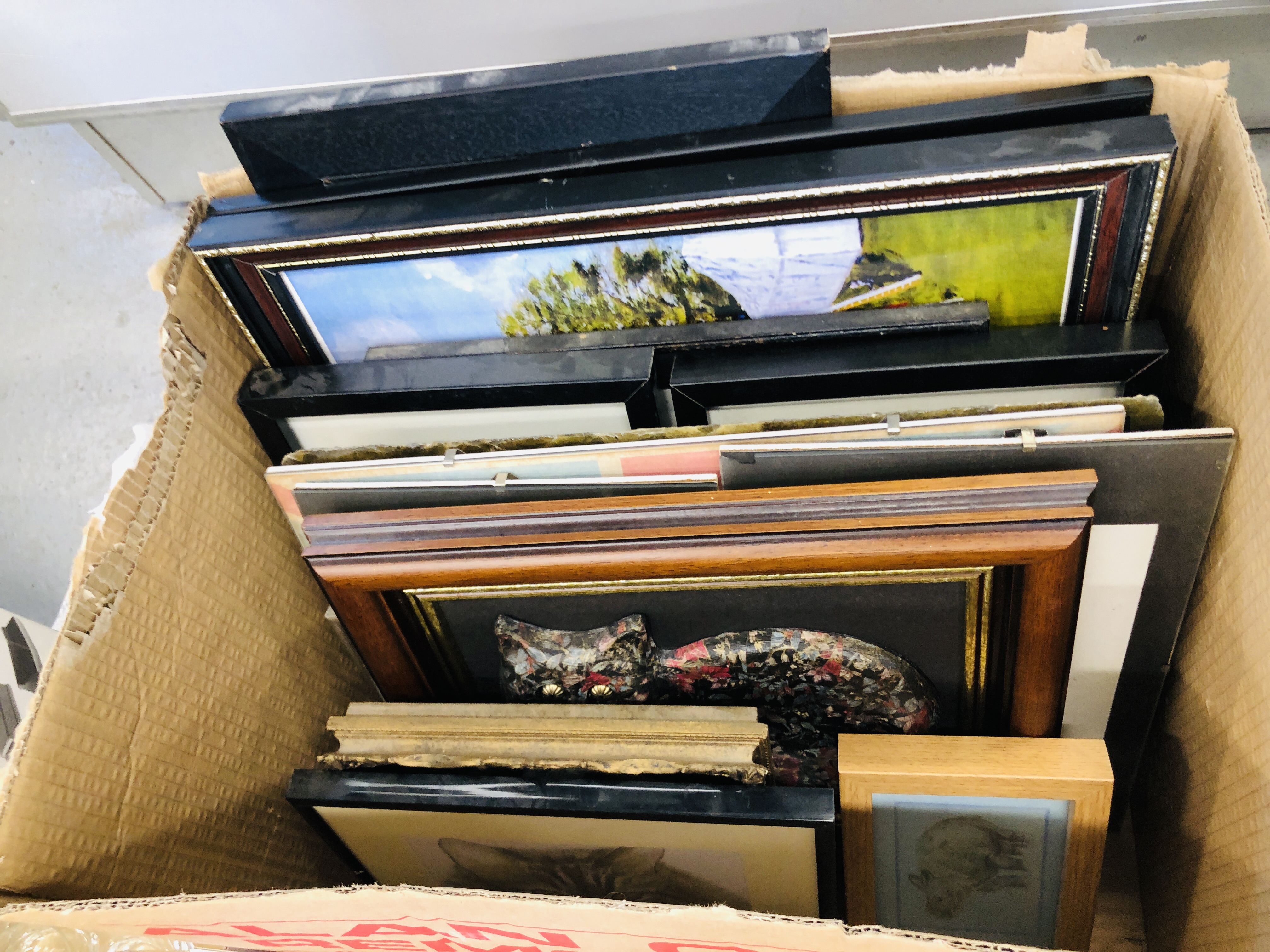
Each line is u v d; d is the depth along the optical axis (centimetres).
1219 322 64
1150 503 65
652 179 68
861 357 71
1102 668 77
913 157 65
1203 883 72
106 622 65
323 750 88
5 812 57
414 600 75
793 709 77
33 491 132
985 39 89
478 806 68
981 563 63
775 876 72
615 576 68
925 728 77
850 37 90
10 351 138
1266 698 60
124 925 54
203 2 94
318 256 73
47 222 142
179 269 73
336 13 93
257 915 51
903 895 81
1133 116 65
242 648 78
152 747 68
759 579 68
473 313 77
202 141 119
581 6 90
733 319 75
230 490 78
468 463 70
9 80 106
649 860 73
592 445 69
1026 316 73
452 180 71
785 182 66
